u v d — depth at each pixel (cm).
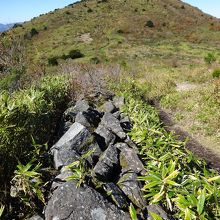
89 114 711
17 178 389
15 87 823
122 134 615
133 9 7494
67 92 987
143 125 702
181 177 467
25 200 369
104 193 393
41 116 560
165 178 402
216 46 4897
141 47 4869
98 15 7306
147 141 582
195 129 1151
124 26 6281
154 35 5834
